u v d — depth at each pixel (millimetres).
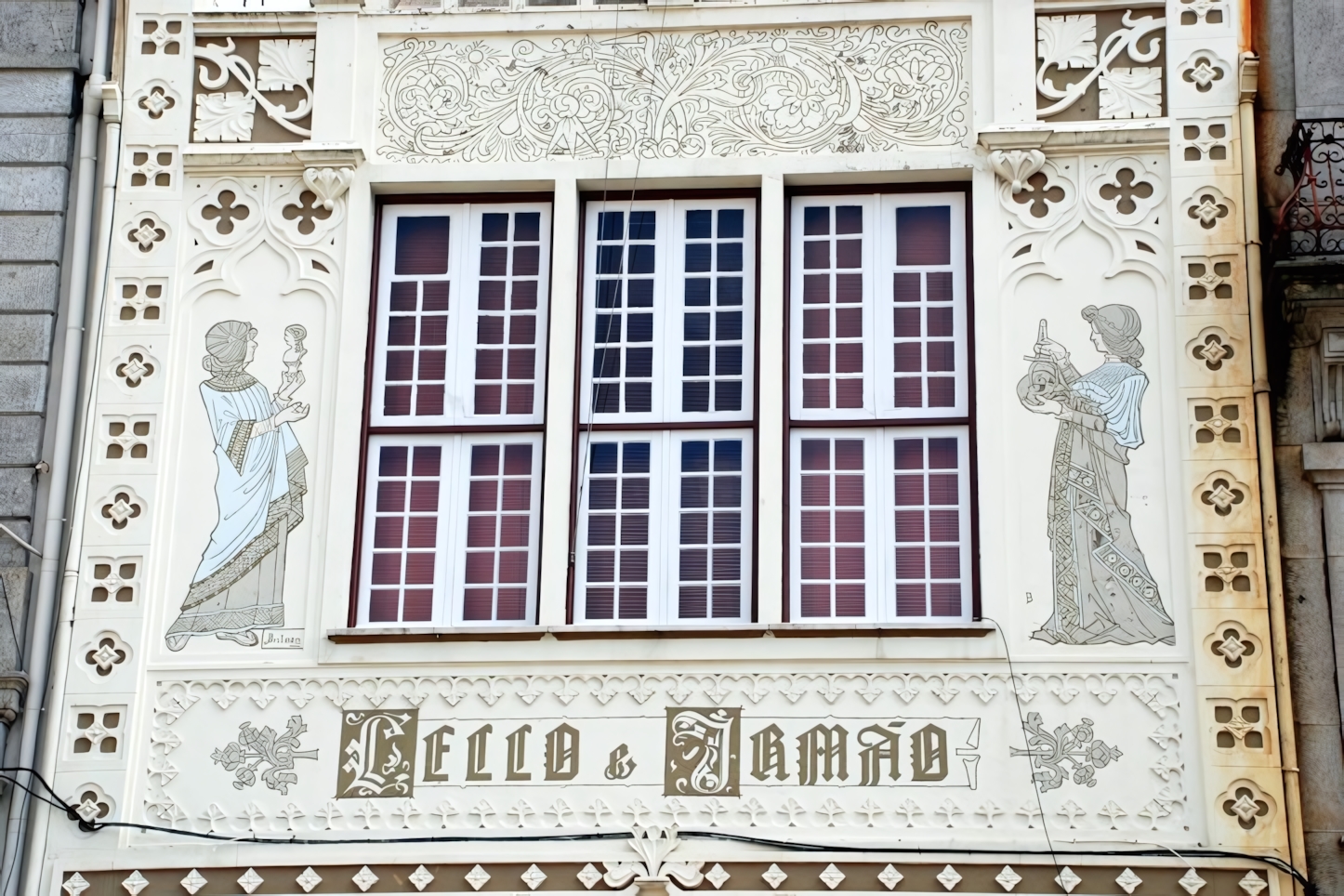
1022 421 17859
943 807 16703
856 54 19094
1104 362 18000
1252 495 17359
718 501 18062
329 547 17859
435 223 19062
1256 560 17172
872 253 18672
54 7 19547
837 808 16750
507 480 18312
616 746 17062
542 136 19047
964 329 18391
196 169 19094
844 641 17219
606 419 18328
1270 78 18656
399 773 17094
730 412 18297
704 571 17875
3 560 17859
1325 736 16672
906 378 18297
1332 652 16891
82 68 19453
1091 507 17562
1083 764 16766
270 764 17203
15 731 17344
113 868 16891
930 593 17688
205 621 17719
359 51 19406
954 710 16984
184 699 17453
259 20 19500
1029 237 18422
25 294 18594
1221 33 18781
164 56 19469
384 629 17438
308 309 18703
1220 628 17016
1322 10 18734
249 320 18672
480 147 19062
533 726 17156
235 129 19250
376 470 18375
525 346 18672
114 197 19016
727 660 17219
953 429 18109
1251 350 17766
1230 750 16672
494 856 16781
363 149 19062
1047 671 17062
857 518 17938
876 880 16516
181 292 18750
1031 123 18656
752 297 18594
